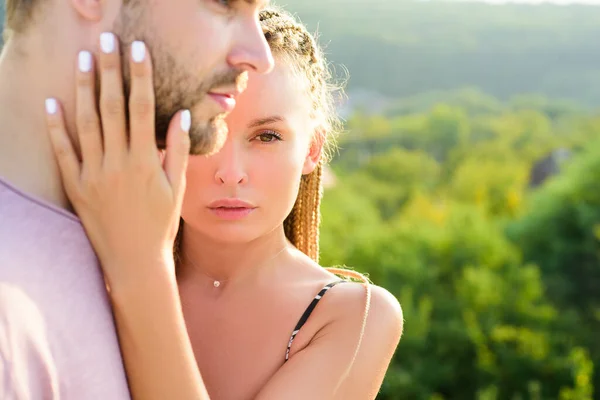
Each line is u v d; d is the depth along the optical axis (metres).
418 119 70.19
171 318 1.22
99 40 1.16
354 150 62.47
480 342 14.72
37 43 1.18
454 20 116.69
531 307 16.38
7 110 1.19
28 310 1.07
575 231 24.84
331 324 1.50
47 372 1.08
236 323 1.53
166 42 1.15
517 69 100.38
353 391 1.50
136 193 1.18
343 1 121.25
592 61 103.06
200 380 1.26
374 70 99.81
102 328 1.17
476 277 16.34
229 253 1.55
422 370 14.68
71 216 1.17
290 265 1.58
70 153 1.18
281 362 1.50
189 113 1.19
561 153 49.59
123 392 1.18
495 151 60.75
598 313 19.55
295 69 1.51
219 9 1.18
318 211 1.79
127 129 1.19
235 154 1.45
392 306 1.56
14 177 1.17
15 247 1.10
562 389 13.50
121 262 1.19
